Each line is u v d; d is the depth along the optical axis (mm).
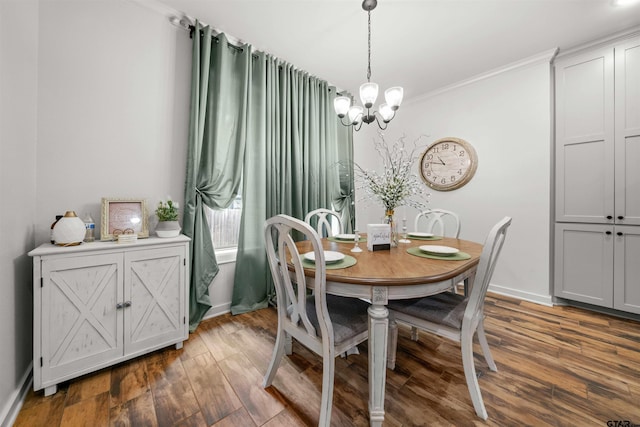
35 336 1207
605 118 2158
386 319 1090
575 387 1331
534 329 1953
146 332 1537
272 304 2395
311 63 2594
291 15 1929
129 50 1781
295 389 1332
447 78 2906
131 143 1800
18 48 1240
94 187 1661
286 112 2566
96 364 1365
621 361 1549
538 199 2471
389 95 1695
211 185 2055
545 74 2414
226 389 1322
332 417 1156
